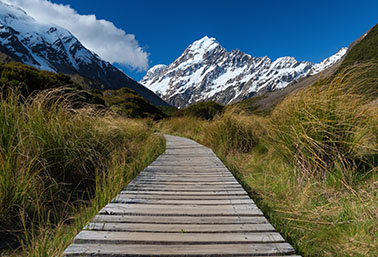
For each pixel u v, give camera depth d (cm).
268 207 269
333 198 271
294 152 350
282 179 335
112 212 220
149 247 161
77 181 331
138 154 502
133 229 187
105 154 400
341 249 186
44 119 310
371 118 313
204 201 254
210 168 425
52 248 168
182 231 183
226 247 161
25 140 276
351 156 310
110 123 487
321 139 314
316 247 188
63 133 328
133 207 234
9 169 225
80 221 216
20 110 298
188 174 378
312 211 249
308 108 329
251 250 157
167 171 400
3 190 213
